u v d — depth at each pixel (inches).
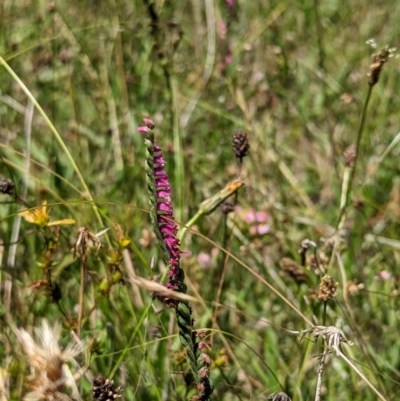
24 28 32.8
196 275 23.8
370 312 24.6
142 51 31.9
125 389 20.5
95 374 20.3
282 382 22.0
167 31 31.1
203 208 21.0
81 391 19.2
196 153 29.9
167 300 16.2
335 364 22.3
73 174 26.7
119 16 32.4
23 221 24.2
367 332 24.2
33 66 31.2
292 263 21.8
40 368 14.7
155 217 15.9
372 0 40.2
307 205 28.0
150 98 30.8
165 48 28.0
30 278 23.1
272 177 29.1
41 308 22.0
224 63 29.6
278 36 33.7
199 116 31.0
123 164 27.0
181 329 16.1
